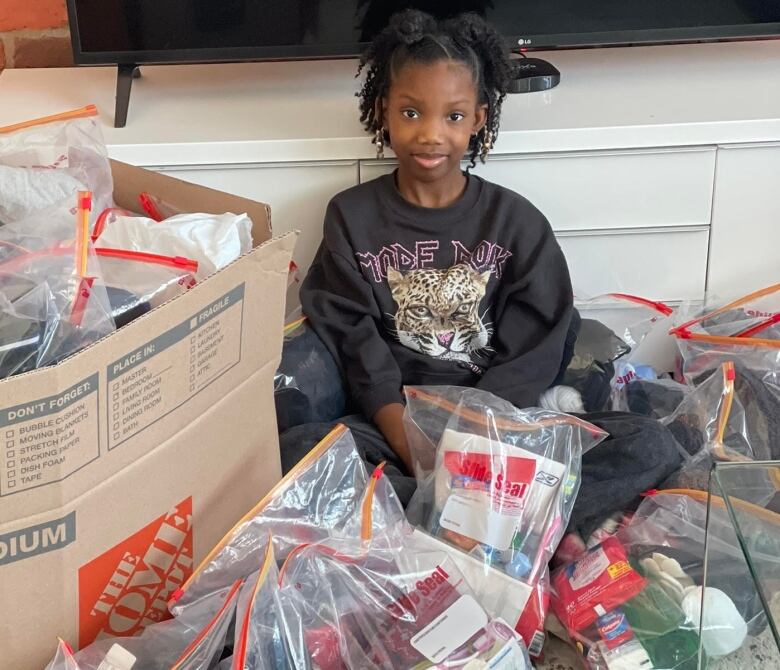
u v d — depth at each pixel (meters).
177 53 1.54
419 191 1.41
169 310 0.81
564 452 1.13
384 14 1.54
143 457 0.83
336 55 1.56
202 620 0.88
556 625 1.09
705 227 1.52
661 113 1.48
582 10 1.55
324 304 1.41
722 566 0.89
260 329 0.94
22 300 0.83
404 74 1.32
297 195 1.49
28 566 0.78
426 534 1.08
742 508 0.87
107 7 1.50
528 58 1.67
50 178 1.07
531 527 1.08
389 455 1.31
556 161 1.47
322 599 0.92
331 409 1.38
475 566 1.05
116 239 1.03
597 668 1.00
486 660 0.90
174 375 0.84
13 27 1.80
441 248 1.41
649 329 1.52
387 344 1.44
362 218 1.41
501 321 1.42
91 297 0.86
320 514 1.02
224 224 1.02
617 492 1.16
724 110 1.48
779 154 1.46
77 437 0.75
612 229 1.52
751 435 1.24
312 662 0.88
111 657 0.80
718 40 1.69
